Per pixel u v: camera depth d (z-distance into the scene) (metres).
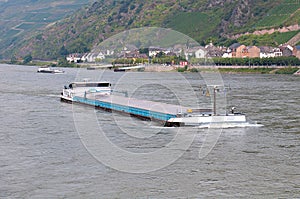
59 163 41.34
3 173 38.84
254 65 190.25
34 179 37.44
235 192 35.06
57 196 34.19
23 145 47.78
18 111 72.06
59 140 49.88
